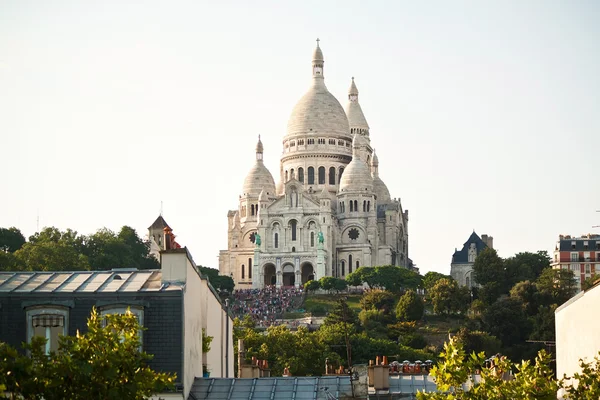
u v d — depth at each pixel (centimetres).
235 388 8938
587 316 8512
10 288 8912
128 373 6631
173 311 8562
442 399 7319
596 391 7106
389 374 10856
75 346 6531
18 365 6288
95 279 9156
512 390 7288
